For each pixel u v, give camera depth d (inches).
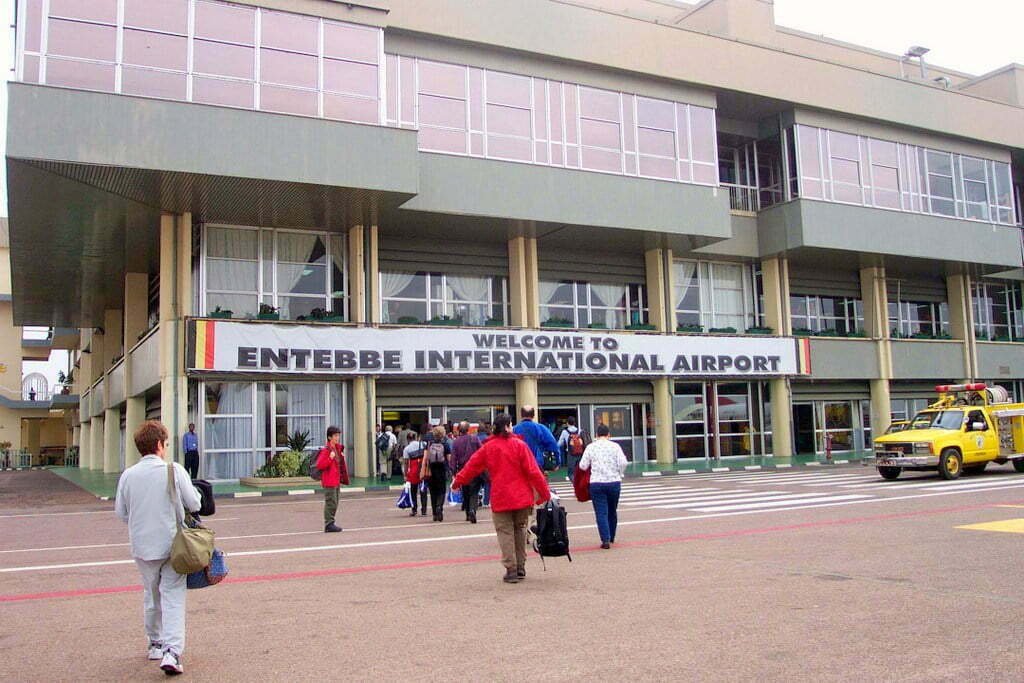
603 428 444.1
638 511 617.9
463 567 388.2
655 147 1205.7
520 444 352.5
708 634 252.4
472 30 1071.0
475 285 1203.2
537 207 1095.0
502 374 1118.4
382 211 1019.9
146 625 230.7
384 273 1141.1
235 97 880.9
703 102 1255.5
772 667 217.5
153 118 836.6
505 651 238.2
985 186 1555.1
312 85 918.4
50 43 810.8
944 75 1797.5
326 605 307.1
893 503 621.6
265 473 954.1
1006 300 1795.0
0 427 2409.0
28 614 302.4
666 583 334.0
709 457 1332.4
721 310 1400.1
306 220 1044.5
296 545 479.8
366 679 215.0
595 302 1293.1
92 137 810.8
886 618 268.5
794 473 1036.5
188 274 982.4
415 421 1119.6
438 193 1035.3
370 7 957.8
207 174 853.8
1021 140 1588.3
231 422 998.4
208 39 875.4
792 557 390.9
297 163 893.8
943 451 829.8
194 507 226.1
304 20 924.0
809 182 1347.2
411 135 952.9
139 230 1068.5
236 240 1042.1
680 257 1366.9
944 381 1626.5
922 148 1482.5
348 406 1061.8
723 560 386.9
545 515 353.4
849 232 1359.5
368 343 1036.5
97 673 226.1
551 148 1126.4
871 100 1405.0
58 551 475.5
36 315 1717.5
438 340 1080.8
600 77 1175.6
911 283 1638.8
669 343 1261.1
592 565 382.6
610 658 229.0
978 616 269.3
